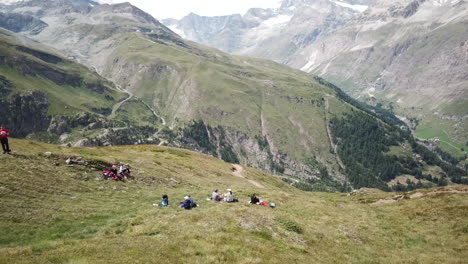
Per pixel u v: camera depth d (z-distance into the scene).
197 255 19.44
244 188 59.53
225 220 27.67
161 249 19.28
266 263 19.22
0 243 19.45
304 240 27.91
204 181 62.97
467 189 49.69
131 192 38.50
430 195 50.25
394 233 36.78
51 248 18.73
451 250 31.28
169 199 38.12
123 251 18.14
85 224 25.19
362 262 25.91
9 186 28.06
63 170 37.81
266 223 29.12
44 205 26.83
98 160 44.62
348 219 40.91
